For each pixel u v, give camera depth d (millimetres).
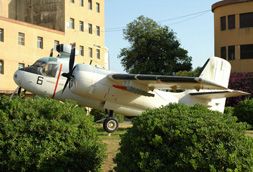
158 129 5242
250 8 32438
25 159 5285
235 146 4789
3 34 28172
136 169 5031
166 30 40156
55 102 6242
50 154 5430
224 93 14891
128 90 13203
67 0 35625
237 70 32844
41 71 14094
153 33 39219
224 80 16812
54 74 14148
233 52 33344
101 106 14672
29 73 13984
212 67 16469
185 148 4828
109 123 14297
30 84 13930
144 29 39938
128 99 14375
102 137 12688
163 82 12359
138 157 5145
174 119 5211
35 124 5617
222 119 5387
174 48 40188
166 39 39844
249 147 4879
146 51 39531
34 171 5465
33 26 30828
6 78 28125
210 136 4910
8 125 5562
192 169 4691
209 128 4961
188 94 16328
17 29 29312
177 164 4750
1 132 5594
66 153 5648
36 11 37000
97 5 40094
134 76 12656
